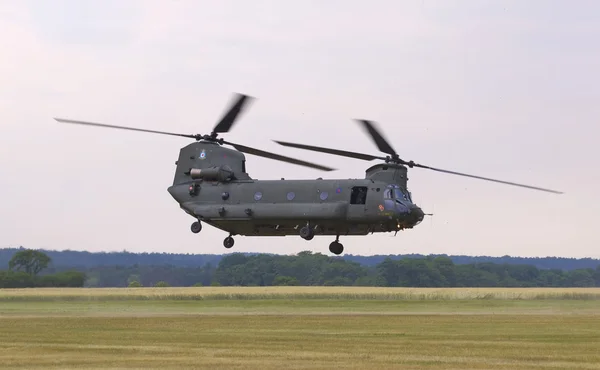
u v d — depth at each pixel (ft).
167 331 378.73
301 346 310.45
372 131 424.05
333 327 401.29
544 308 580.30
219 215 432.66
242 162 443.73
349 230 427.74
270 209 424.46
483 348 303.68
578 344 319.06
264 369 247.29
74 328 396.98
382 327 401.29
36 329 391.24
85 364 259.80
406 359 270.67
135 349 300.40
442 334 362.33
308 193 422.82
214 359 270.67
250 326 407.64
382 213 410.72
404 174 425.69
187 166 449.06
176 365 256.32
